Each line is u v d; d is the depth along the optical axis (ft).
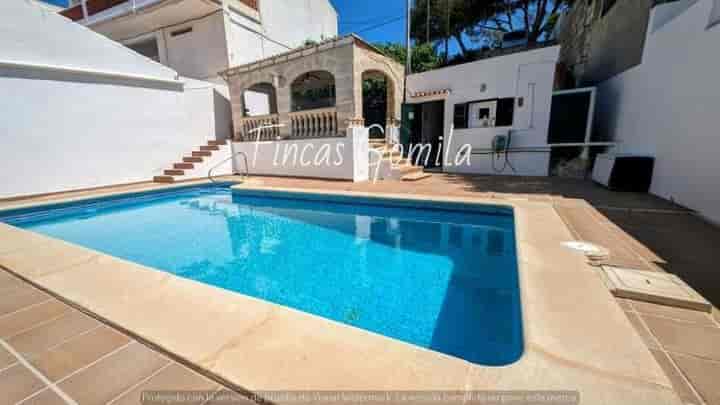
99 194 22.82
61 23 24.12
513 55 27.66
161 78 30.99
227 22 37.09
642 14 20.22
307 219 19.03
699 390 4.26
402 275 11.37
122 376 4.59
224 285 10.98
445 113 31.91
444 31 50.80
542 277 7.33
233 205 23.58
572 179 25.44
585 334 5.12
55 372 4.72
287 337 5.28
